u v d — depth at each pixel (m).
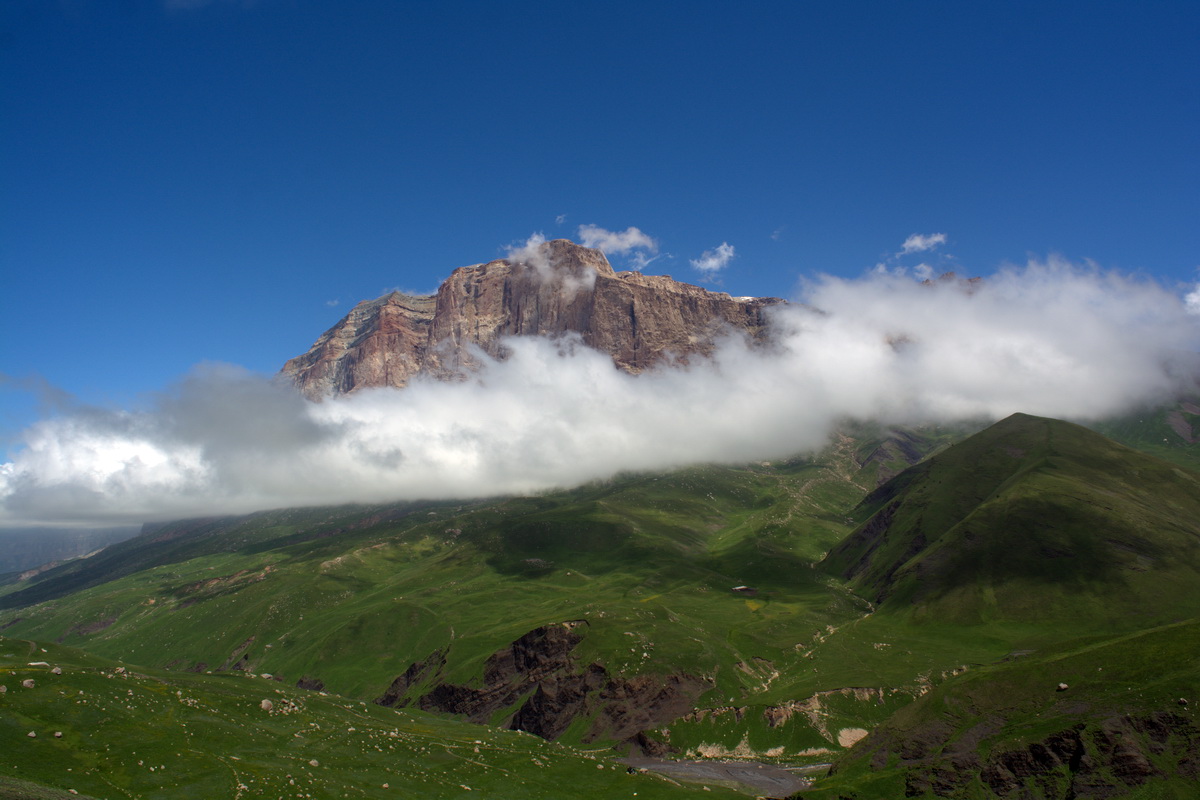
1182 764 117.69
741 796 148.62
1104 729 127.50
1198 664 134.25
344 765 126.69
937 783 135.12
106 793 98.75
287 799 106.94
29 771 98.69
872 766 149.75
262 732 131.50
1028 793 127.19
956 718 151.62
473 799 124.62
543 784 138.62
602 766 152.50
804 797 141.88
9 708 112.19
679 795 142.62
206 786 106.12
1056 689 146.38
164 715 125.38
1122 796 118.12
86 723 114.81
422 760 138.00
